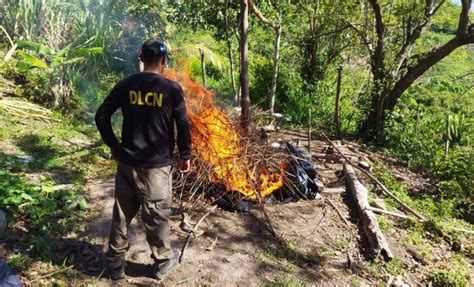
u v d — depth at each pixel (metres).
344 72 12.23
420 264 4.16
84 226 3.86
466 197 6.17
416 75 9.01
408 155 8.22
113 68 10.01
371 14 10.53
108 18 9.60
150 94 2.93
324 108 10.16
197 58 11.06
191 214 4.30
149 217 3.10
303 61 11.72
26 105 6.43
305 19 11.37
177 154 4.62
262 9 10.12
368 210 4.63
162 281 3.32
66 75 7.07
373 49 9.95
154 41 3.04
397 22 9.75
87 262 3.42
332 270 3.76
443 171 6.86
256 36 11.63
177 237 3.91
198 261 3.61
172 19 9.96
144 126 2.96
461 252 4.63
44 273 3.21
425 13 9.09
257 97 10.45
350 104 10.52
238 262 3.67
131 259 3.53
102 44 8.46
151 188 3.03
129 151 2.99
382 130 9.34
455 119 10.10
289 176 4.92
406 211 5.28
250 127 5.02
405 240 4.50
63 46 7.96
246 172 4.55
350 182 5.43
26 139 5.49
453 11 10.00
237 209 4.45
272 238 4.08
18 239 3.53
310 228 4.36
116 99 3.00
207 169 4.55
